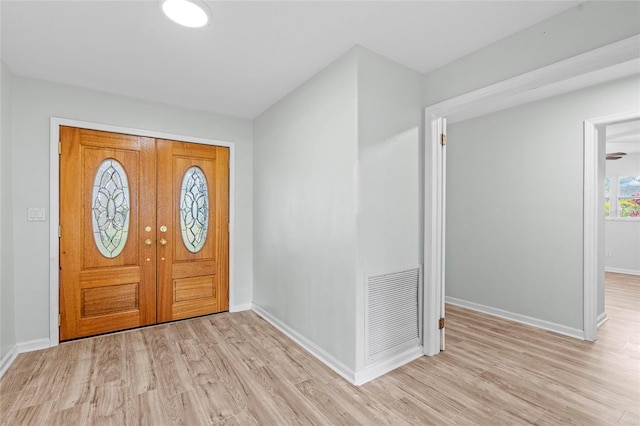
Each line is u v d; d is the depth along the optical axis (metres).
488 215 3.73
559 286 3.11
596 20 1.66
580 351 2.66
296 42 2.15
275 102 3.30
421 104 2.64
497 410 1.85
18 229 2.61
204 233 3.60
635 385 2.12
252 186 3.91
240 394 2.02
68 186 2.85
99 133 3.00
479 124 3.84
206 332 3.09
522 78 1.98
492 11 1.80
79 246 2.90
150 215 3.26
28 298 2.65
